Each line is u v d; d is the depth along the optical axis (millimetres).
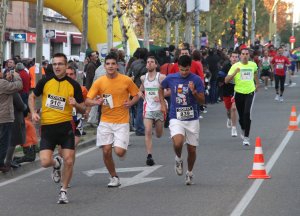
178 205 16031
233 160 22953
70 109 16938
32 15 75562
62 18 83250
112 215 15133
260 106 44938
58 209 15891
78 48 88875
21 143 21375
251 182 18828
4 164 21047
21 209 15992
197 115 18531
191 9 57688
